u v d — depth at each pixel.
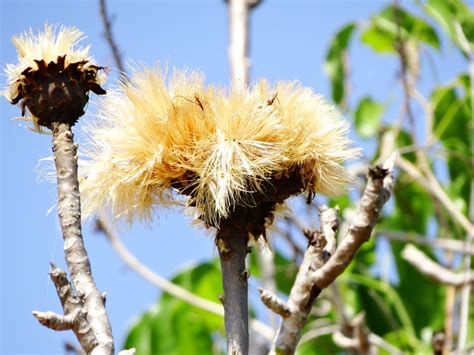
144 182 0.30
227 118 0.29
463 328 0.52
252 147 0.29
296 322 0.29
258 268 0.62
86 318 0.25
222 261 0.29
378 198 0.28
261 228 0.29
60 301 0.25
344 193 0.31
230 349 0.28
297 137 0.29
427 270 0.53
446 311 0.58
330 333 0.62
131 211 0.31
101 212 0.31
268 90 0.30
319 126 0.30
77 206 0.27
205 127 0.29
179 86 0.30
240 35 0.62
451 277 0.53
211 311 0.59
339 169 0.31
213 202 0.29
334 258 0.28
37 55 0.29
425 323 0.62
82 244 0.27
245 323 0.28
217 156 0.28
